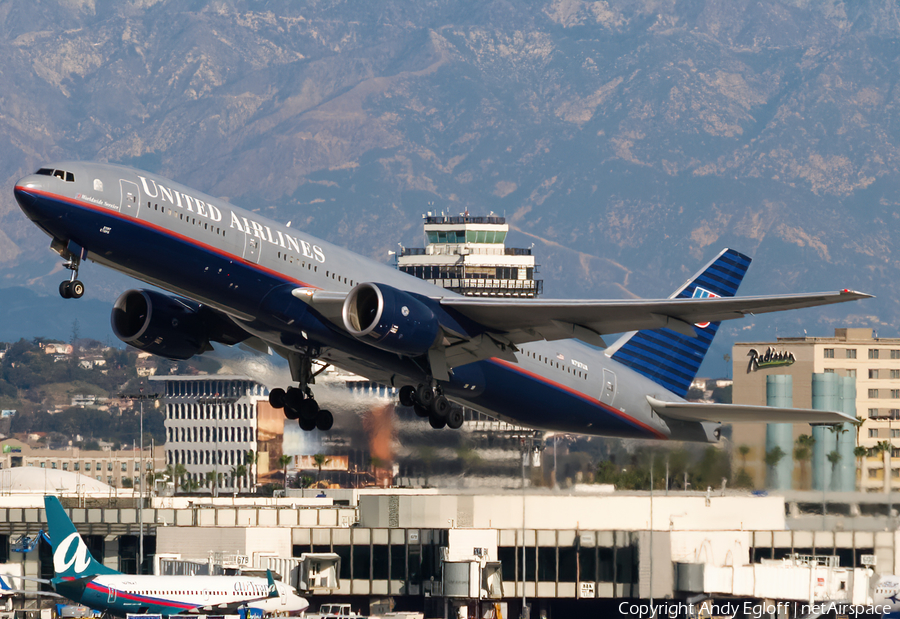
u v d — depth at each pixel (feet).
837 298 395.96
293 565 622.13
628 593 629.10
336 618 568.00
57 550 542.98
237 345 478.59
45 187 379.76
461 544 625.41
